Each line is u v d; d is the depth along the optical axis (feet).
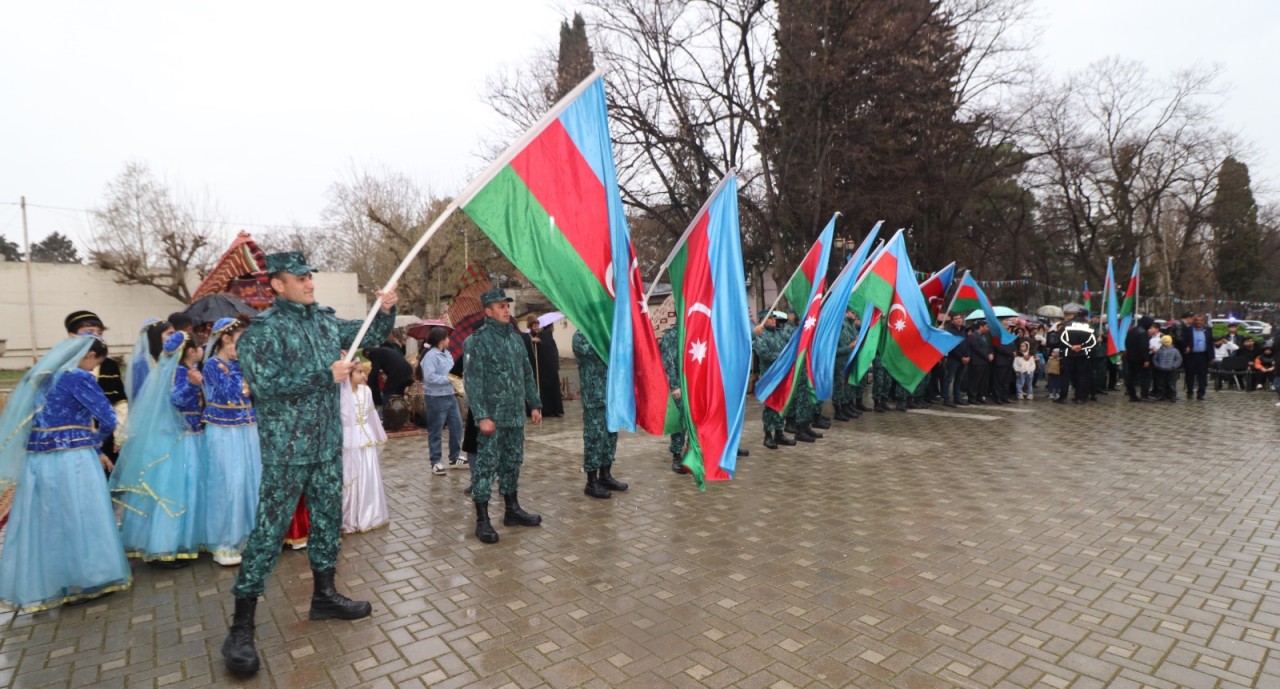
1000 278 114.11
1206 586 14.17
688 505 20.94
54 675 11.24
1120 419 37.09
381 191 111.55
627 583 14.76
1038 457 27.09
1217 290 147.23
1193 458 26.61
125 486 16.14
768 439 29.94
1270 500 20.54
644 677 10.82
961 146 79.10
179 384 16.17
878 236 74.59
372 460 18.93
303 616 13.35
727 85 68.08
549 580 15.02
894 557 16.08
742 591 14.20
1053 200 111.24
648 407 17.44
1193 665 10.99
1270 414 38.55
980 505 20.33
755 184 73.46
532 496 22.31
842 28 65.41
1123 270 101.60
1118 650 11.50
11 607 13.42
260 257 29.43
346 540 18.04
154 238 99.76
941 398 46.34
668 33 66.23
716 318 19.10
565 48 76.54
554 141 15.99
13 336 95.96
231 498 16.38
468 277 36.04
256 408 11.85
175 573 16.08
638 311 17.40
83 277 100.22
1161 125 99.96
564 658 11.48
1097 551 16.33
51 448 13.85
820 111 65.67
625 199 68.80
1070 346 44.14
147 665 11.55
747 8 66.03
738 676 10.79
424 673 11.07
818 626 12.51
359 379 18.76
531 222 15.39
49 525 13.69
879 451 28.81
